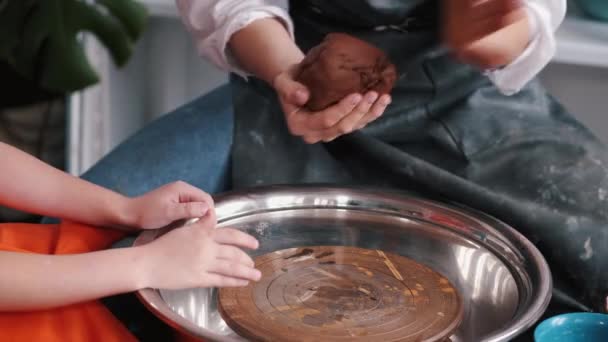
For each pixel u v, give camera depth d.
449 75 2.05
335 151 2.10
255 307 1.66
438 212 1.88
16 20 2.78
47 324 1.60
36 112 3.13
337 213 1.91
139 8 2.77
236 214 1.87
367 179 2.08
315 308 1.66
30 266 1.58
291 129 1.75
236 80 2.15
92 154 2.92
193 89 2.95
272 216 1.89
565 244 1.96
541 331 1.65
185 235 1.66
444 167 2.05
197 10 2.02
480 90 2.09
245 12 1.97
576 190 1.96
